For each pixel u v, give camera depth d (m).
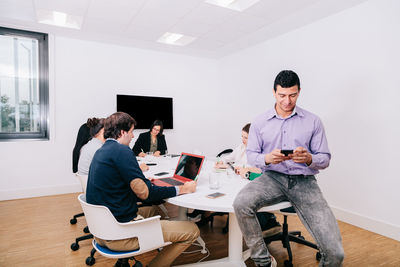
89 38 4.07
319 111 3.30
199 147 5.29
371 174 2.76
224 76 5.19
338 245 1.26
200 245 2.35
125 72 4.49
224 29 3.70
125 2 2.92
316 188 1.47
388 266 2.02
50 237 2.48
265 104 4.23
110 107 4.38
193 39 4.16
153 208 1.96
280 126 1.57
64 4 2.97
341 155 3.04
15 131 3.85
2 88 3.76
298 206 1.43
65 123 4.04
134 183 1.38
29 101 3.92
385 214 2.63
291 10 3.06
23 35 3.75
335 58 3.11
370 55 2.75
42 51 3.89
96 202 1.36
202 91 5.30
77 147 2.82
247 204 1.34
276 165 1.54
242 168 2.14
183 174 1.96
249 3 2.97
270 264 1.37
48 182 3.95
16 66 3.83
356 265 2.03
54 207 3.36
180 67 5.03
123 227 1.28
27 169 3.81
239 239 1.80
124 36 3.99
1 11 3.15
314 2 2.85
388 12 2.59
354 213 2.89
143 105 4.59
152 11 3.14
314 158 1.40
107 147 1.43
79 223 2.84
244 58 4.66
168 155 3.64
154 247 1.37
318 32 3.32
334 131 3.12
